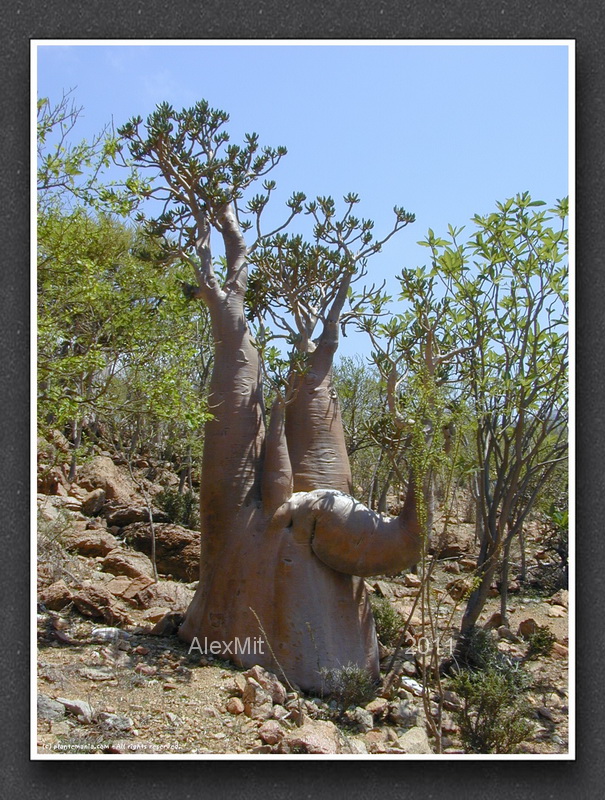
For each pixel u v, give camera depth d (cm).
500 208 818
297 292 791
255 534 730
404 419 709
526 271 830
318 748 535
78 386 749
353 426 1328
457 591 1113
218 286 779
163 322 779
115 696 612
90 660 683
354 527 707
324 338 802
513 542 1471
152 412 700
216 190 767
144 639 766
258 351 782
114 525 1287
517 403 845
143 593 909
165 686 638
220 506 747
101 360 645
